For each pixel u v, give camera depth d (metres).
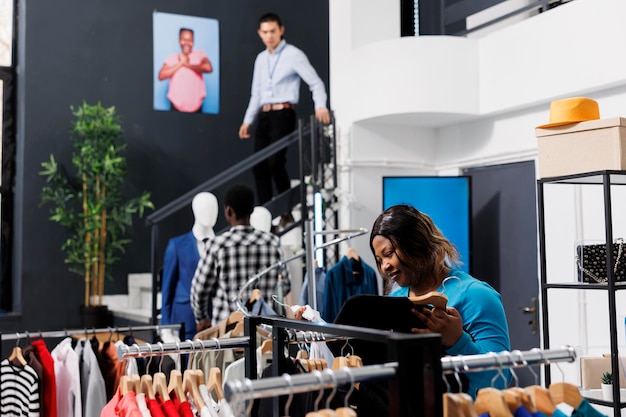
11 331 6.91
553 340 5.32
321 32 8.71
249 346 2.19
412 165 6.39
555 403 1.79
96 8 7.50
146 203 7.16
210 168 7.99
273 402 1.96
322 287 5.12
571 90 4.96
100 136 6.83
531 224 5.56
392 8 6.44
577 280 3.51
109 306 7.25
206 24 8.03
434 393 1.54
